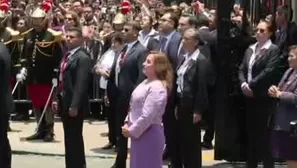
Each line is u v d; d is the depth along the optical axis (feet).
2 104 40.09
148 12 62.39
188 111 42.73
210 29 51.01
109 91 47.91
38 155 53.16
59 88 42.65
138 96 33.14
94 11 90.38
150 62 33.24
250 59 44.04
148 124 32.53
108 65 49.08
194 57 42.78
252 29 48.08
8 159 41.50
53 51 55.98
